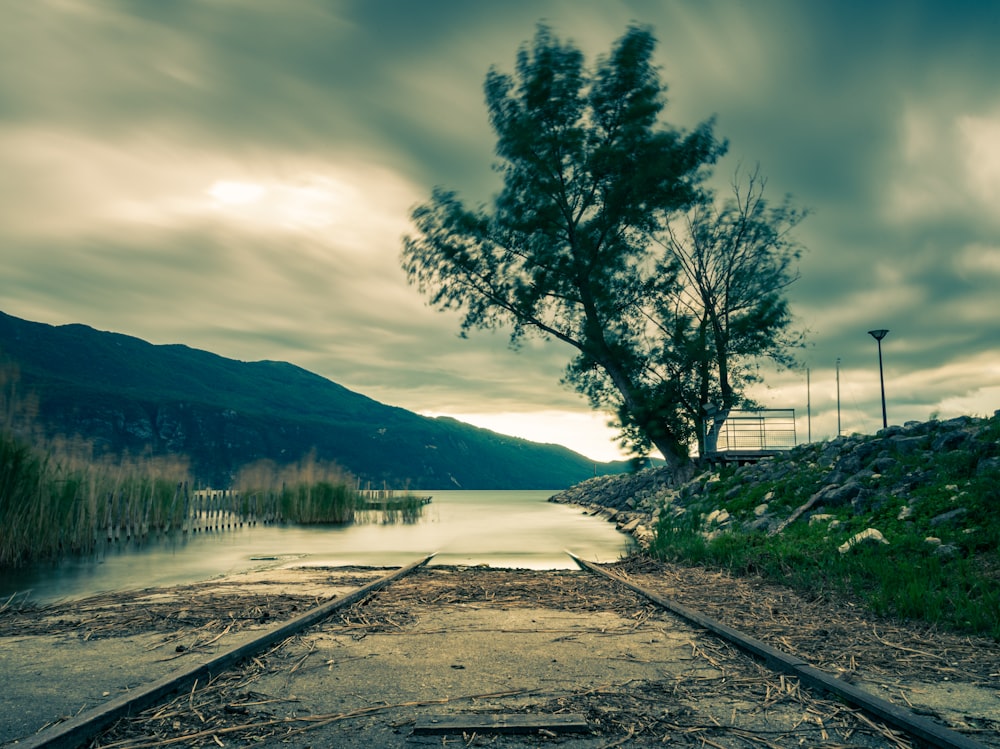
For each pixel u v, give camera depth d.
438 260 28.27
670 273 27.98
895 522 10.48
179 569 12.60
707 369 27.23
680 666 4.99
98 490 17.47
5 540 13.18
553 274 27.45
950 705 4.10
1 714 3.87
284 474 29.11
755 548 11.71
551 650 5.49
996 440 11.96
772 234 27.81
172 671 4.74
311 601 7.88
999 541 8.50
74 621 6.64
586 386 29.19
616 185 27.09
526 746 3.42
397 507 35.50
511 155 27.75
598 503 42.09
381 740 3.49
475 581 9.97
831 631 6.24
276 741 3.47
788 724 3.75
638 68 27.14
